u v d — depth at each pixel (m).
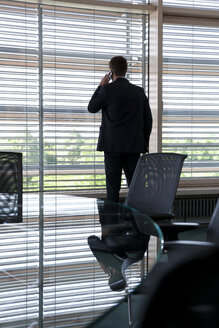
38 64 5.01
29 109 4.99
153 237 1.92
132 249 1.74
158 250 1.72
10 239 2.00
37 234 2.09
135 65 5.36
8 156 3.26
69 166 5.16
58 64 5.09
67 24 5.08
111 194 4.41
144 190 3.08
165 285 0.57
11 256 1.73
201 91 5.66
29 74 4.98
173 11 5.32
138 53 5.37
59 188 5.12
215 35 5.68
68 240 1.95
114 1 5.16
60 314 1.20
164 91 5.53
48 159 5.07
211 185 5.70
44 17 5.00
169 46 5.51
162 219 2.77
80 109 5.19
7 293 1.37
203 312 0.57
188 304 0.57
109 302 1.26
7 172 3.25
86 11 5.14
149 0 5.28
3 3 4.84
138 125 4.33
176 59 5.55
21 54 4.94
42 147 5.05
